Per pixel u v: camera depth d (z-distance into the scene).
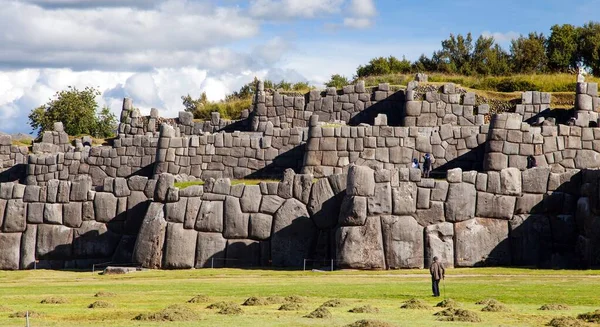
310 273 44.66
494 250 46.53
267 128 59.84
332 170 56.84
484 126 57.28
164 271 47.94
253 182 56.31
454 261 46.16
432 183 46.72
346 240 45.78
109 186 53.34
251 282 41.12
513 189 47.06
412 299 31.84
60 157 62.84
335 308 31.19
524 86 72.25
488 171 50.16
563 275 41.09
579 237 45.88
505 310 30.28
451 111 63.41
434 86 65.44
